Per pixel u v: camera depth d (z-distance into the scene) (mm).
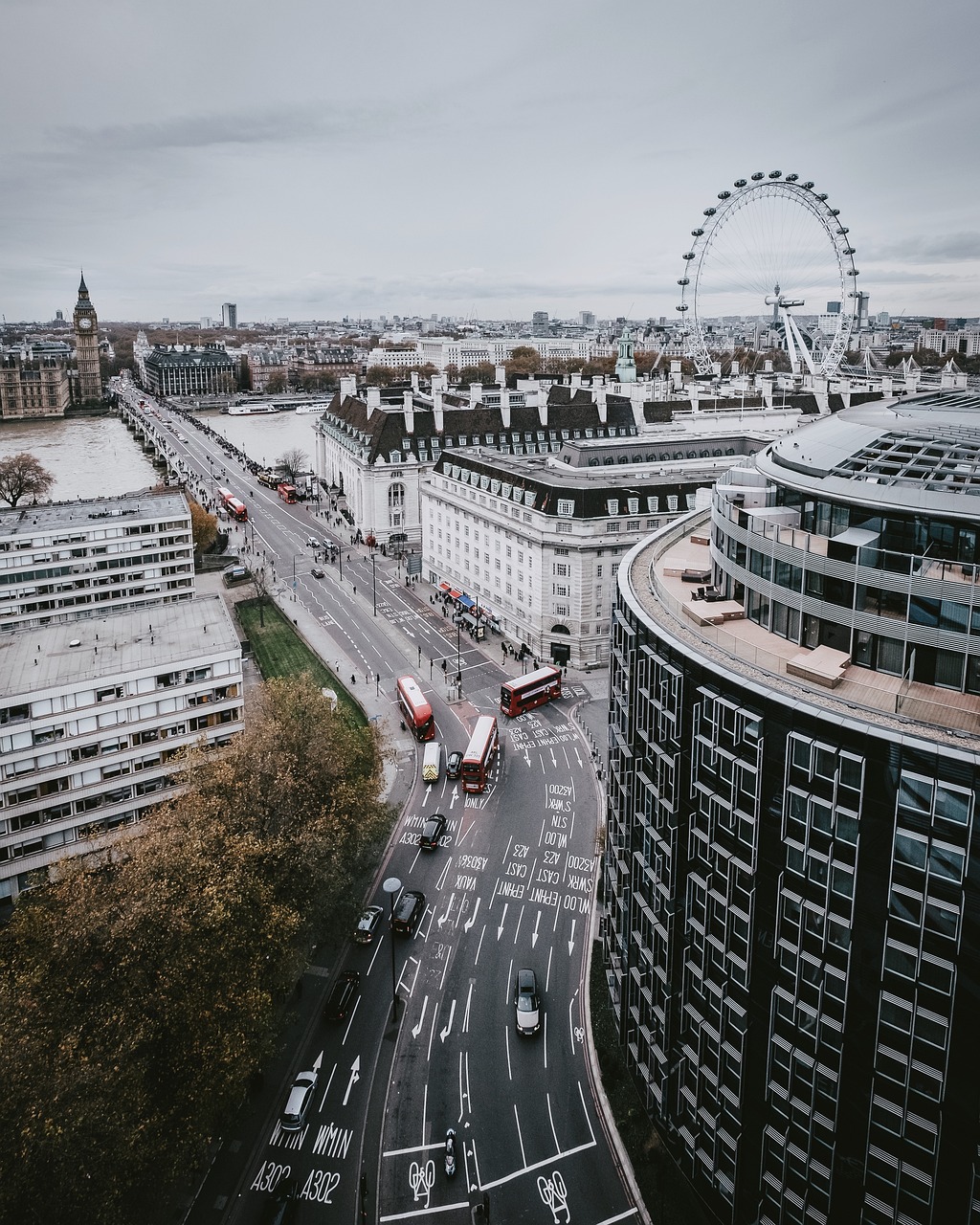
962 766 34844
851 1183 42500
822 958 41125
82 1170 42625
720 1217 51156
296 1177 54781
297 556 190625
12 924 61781
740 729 43562
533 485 131500
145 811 81062
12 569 134500
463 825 90062
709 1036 48719
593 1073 62000
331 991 69312
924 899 36781
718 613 52969
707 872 48188
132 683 78500
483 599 148125
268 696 87000
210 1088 50938
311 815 71188
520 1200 53188
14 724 73062
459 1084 61031
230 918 56219
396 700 118000
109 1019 49312
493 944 74000
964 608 40719
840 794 38688
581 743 106625
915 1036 38438
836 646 46625
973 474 45156
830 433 56312
